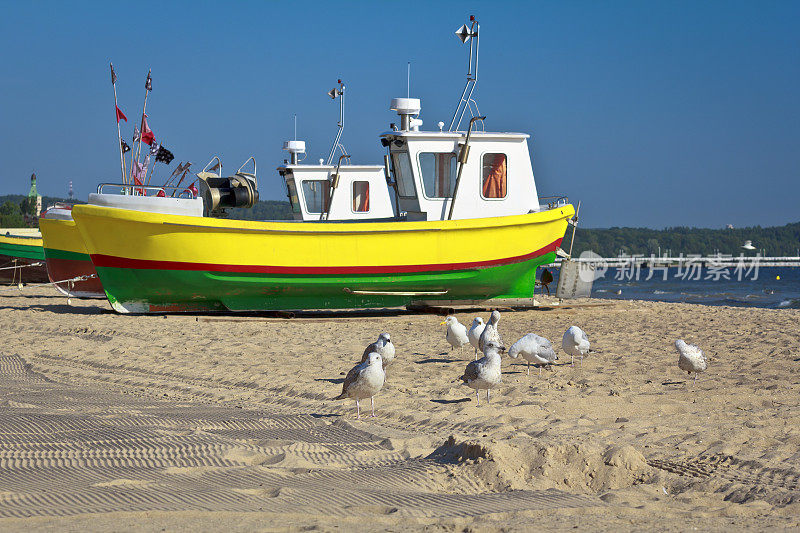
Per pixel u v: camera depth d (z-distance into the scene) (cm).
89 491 549
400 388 1041
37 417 824
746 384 1061
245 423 827
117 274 1942
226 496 544
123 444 708
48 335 1634
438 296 2117
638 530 485
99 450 686
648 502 564
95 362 1294
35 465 633
